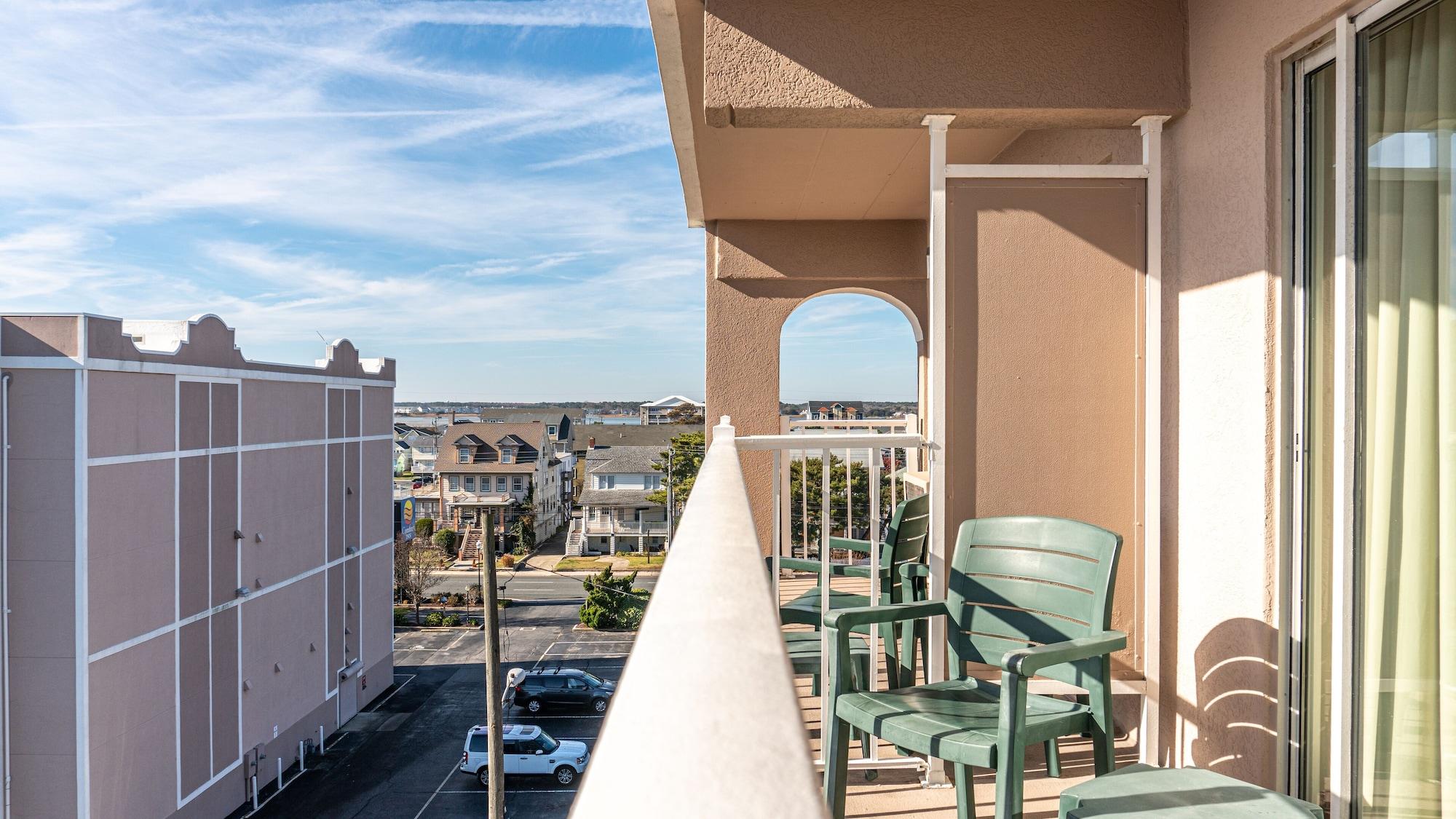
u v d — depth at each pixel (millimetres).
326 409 20906
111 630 13656
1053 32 2723
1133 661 2814
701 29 3324
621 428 86000
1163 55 2730
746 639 413
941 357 2779
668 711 315
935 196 2791
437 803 17219
